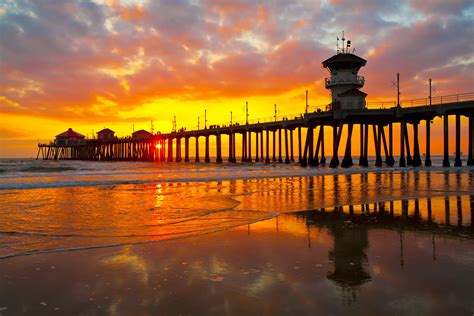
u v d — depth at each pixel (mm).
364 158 59031
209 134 90625
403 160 52281
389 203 15633
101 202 16266
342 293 5266
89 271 6355
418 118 52375
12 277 6012
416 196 18297
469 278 5887
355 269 6402
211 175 36812
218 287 5543
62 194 19672
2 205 15180
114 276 6082
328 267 6535
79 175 37094
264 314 4578
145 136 125125
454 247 7973
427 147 53500
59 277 6027
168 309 4746
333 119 54500
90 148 152250
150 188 23469
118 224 10977
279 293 5285
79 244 8391
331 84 54969
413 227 10344
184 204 15648
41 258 7184
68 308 4789
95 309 4750
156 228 10367
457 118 50438
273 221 11477
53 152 176500
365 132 58688
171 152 116750
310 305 4848
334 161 53625
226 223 11141
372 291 5336
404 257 7168
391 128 56906
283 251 7715
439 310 4664
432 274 6082
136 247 8086
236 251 7727
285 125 64812
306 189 22547
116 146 145875
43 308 4781
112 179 31047
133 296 5188
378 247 8008
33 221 11484
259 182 28375
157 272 6293
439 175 35438
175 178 32281
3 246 8172
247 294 5254
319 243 8445
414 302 4922
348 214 12859
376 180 29578
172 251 7734
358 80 54750
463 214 12617
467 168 48125
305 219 11836
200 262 6902
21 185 24359
